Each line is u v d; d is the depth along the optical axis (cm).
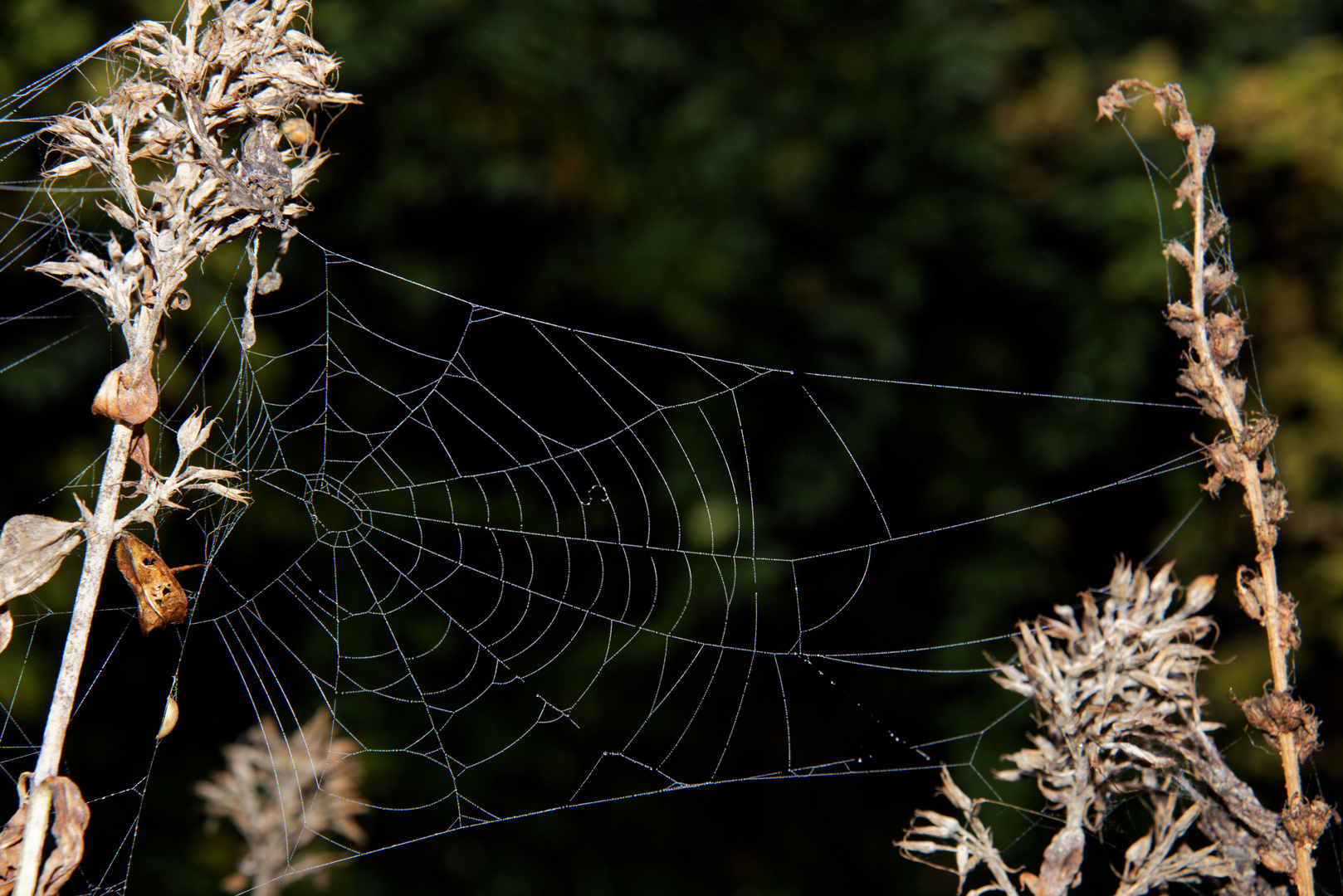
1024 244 595
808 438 583
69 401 444
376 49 498
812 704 584
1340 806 443
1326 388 493
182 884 427
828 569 601
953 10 591
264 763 185
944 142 586
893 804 591
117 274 88
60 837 79
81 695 420
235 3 96
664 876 567
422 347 564
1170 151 538
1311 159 498
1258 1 573
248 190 94
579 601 549
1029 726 513
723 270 589
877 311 593
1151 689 127
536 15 565
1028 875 125
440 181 538
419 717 500
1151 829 124
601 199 572
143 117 93
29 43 405
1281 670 111
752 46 642
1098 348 559
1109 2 602
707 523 560
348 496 407
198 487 89
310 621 469
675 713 587
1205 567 517
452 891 521
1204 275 122
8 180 304
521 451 527
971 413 610
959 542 595
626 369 584
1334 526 486
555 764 561
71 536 85
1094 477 586
